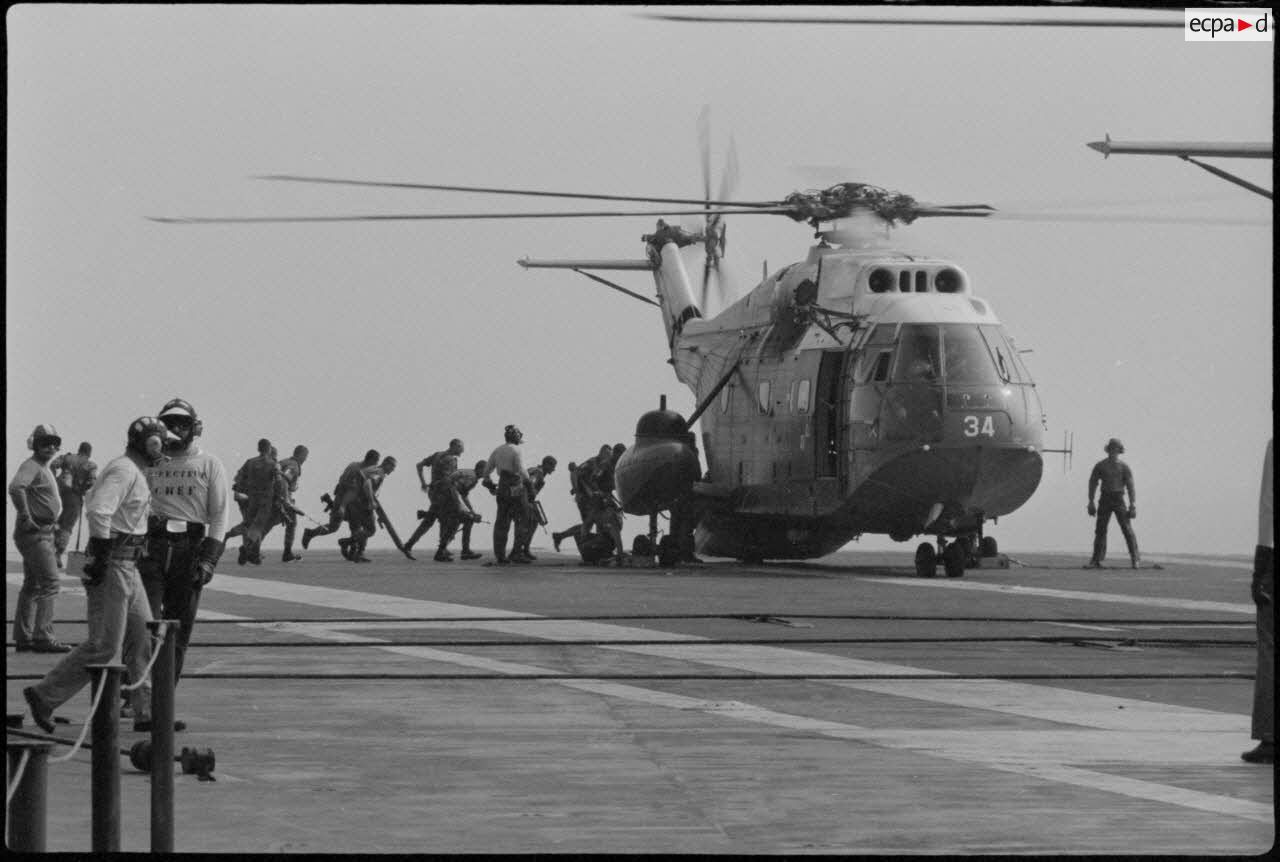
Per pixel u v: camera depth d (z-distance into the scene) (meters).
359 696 25.98
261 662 30.38
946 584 53.47
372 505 68.00
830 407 57.09
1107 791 18.42
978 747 21.39
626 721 23.50
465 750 21.03
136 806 17.55
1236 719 23.94
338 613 40.59
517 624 37.72
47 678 21.41
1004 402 54.41
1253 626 38.88
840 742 21.73
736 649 32.69
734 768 19.81
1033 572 62.44
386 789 18.48
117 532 21.48
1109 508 66.69
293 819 16.84
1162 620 40.19
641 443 63.00
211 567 23.48
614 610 41.50
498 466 65.56
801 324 59.28
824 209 58.28
